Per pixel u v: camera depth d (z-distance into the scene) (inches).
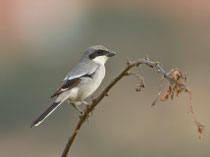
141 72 666.8
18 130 719.7
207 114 467.8
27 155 665.0
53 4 915.4
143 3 858.1
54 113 671.8
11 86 770.2
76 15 884.0
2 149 673.6
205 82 564.1
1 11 911.7
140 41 817.5
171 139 520.4
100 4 880.3
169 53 762.8
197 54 664.4
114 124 621.3
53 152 658.2
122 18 851.4
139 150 552.4
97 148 605.9
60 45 851.4
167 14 808.9
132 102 647.8
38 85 780.0
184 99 526.6
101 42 850.8
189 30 733.9
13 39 883.4
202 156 463.8
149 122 567.2
